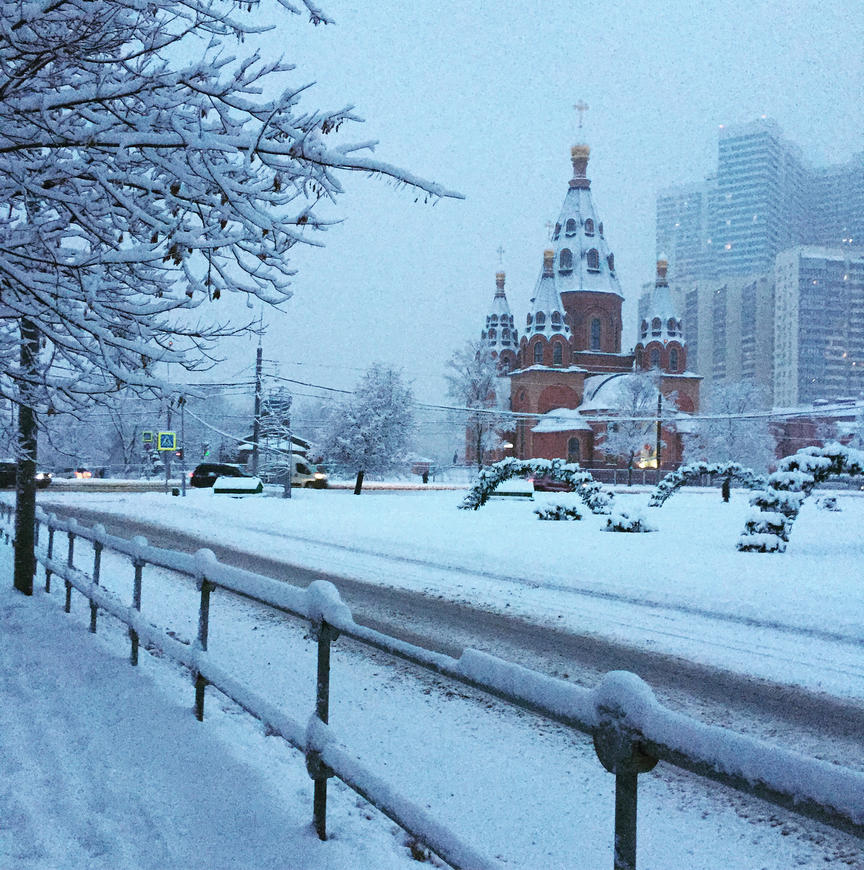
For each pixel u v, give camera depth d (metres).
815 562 15.44
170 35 4.38
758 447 84.19
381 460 49.69
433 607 11.30
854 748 5.73
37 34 3.87
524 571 14.55
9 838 3.38
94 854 3.27
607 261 104.25
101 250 4.76
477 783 4.87
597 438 84.56
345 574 14.52
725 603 11.25
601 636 9.45
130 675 6.09
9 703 5.41
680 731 1.74
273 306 4.88
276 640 8.98
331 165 4.24
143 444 46.88
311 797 3.91
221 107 4.25
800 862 3.96
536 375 92.81
